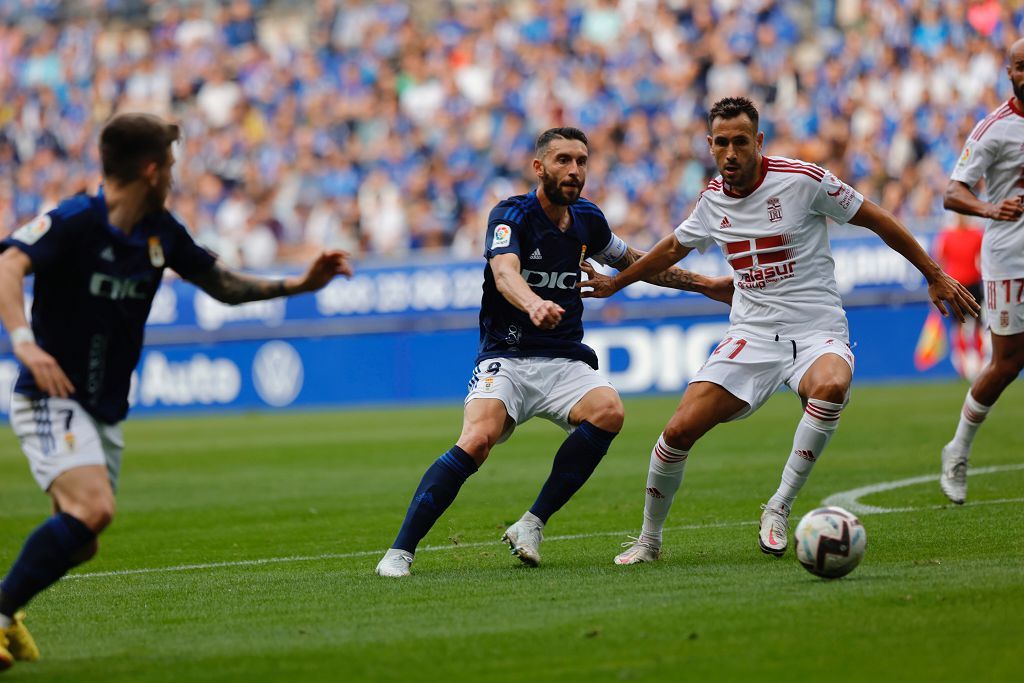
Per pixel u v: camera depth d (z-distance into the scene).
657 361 72.12
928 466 36.44
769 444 44.88
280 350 77.19
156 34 103.75
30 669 15.95
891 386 66.81
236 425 66.06
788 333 22.92
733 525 27.64
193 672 15.42
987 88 78.19
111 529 32.69
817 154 79.56
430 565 23.97
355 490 38.56
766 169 22.77
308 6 104.75
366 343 76.25
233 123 95.94
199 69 100.12
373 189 87.50
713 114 22.59
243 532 31.11
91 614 20.28
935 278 22.95
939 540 23.50
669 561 22.80
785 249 22.83
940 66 79.94
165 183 16.53
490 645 16.05
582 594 19.41
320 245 86.62
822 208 22.78
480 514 31.83
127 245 16.36
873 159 78.56
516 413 23.28
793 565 21.47
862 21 86.19
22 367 16.42
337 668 15.27
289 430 61.00
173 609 20.36
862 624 16.20
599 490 35.50
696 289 25.33
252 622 18.62
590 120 86.12
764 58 84.31
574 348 23.55
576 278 23.55
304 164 91.31
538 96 88.25
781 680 14.02
